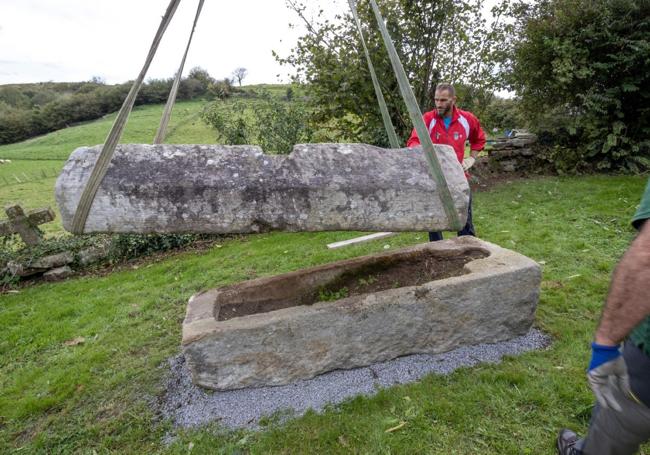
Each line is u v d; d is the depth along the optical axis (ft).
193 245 17.53
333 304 7.12
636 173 20.08
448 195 6.42
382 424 6.14
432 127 10.80
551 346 7.66
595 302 8.92
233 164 6.37
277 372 7.11
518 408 6.19
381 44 18.07
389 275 8.54
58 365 8.77
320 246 14.74
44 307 12.18
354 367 7.42
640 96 20.06
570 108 22.34
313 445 5.93
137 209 6.04
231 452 5.95
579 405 6.08
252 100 22.24
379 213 6.52
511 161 22.91
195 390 7.32
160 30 5.36
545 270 10.66
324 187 6.34
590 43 19.71
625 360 3.56
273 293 8.19
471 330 7.69
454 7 17.94
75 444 6.51
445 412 6.23
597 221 13.84
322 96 19.29
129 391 7.65
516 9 21.84
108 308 11.48
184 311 10.75
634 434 3.64
